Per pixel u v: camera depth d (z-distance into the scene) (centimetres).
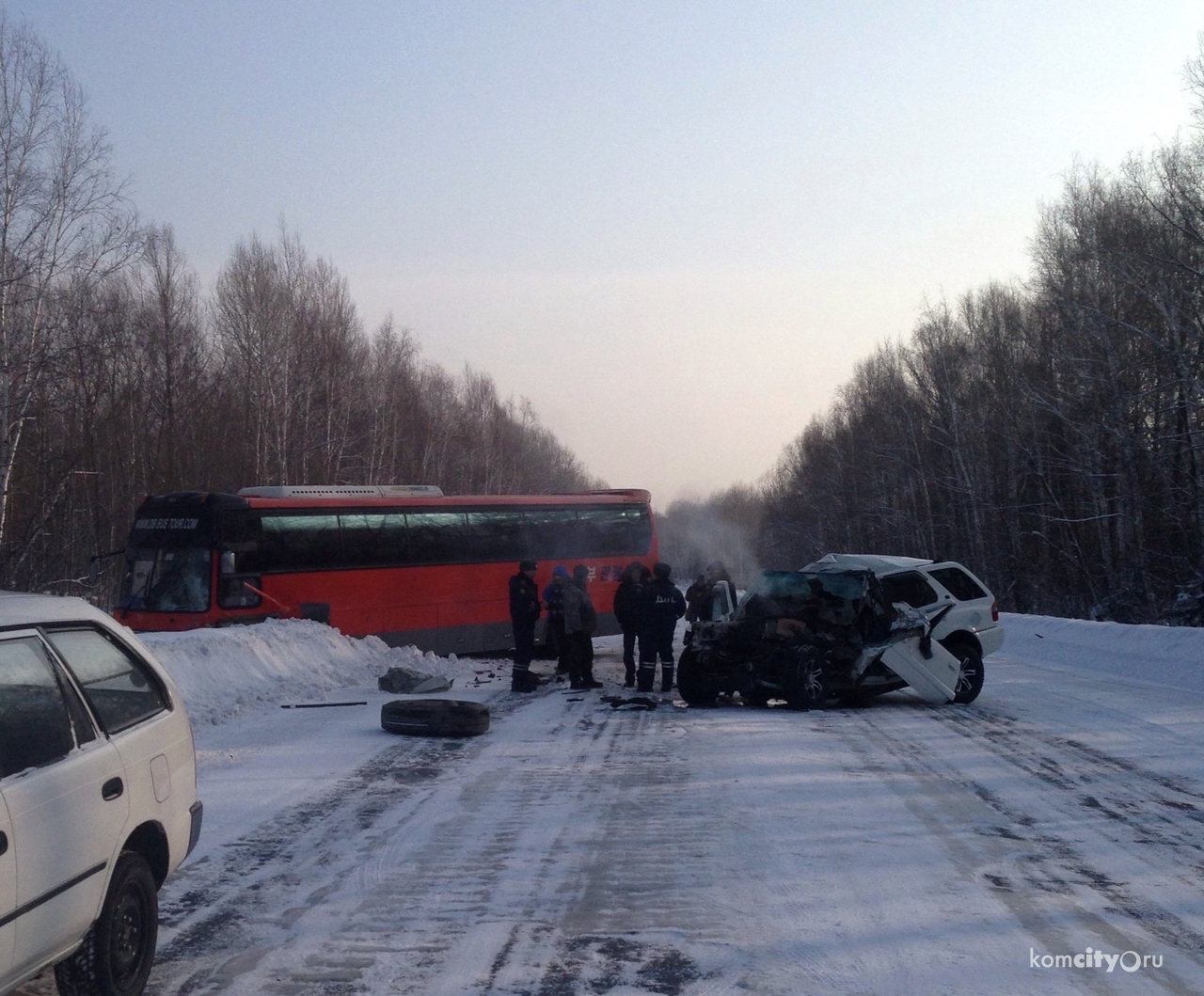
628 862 666
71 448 2881
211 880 633
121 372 3519
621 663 2184
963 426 4844
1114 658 1920
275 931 546
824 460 8075
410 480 5875
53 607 466
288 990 469
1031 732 1167
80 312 2748
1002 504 4622
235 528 1939
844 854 682
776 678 1386
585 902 590
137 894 462
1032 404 3988
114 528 3378
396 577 2142
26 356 2588
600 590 2491
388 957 508
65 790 410
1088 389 3628
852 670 1358
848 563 1520
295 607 1994
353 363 5038
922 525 5700
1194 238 2991
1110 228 3597
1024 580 4491
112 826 439
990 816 779
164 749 507
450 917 566
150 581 1939
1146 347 3419
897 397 5828
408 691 1521
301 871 652
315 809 812
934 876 634
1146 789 869
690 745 1095
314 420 4625
